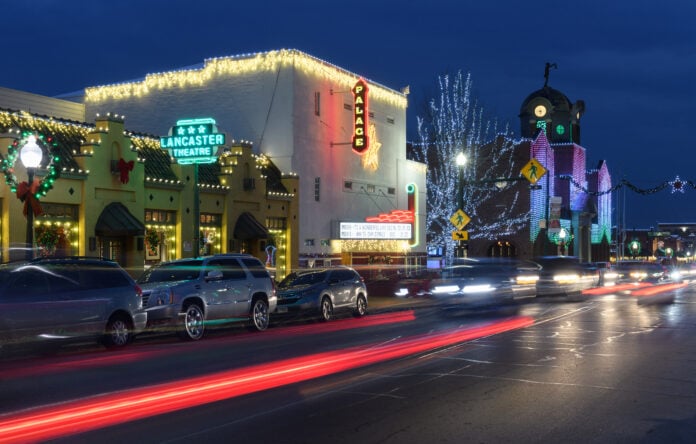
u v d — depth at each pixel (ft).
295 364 44.29
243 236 114.21
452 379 38.40
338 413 30.35
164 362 45.91
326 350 51.19
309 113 134.51
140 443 25.52
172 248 104.12
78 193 88.84
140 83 141.59
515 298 100.78
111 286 53.83
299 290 77.87
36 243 82.89
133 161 95.45
